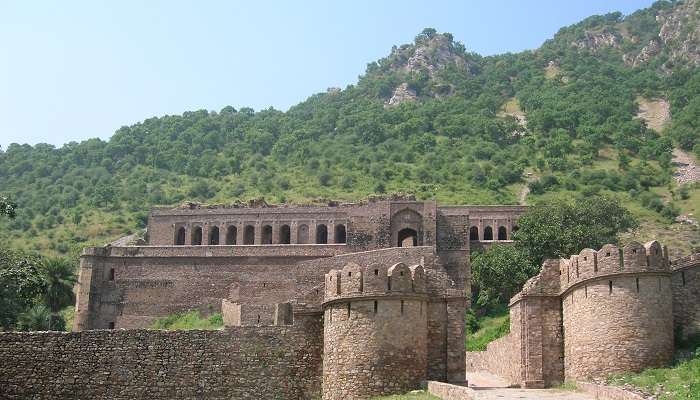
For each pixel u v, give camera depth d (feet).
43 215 628.69
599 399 130.00
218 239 429.38
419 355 144.77
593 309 151.74
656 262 150.00
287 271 358.23
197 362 158.51
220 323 322.34
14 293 265.13
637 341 146.82
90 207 641.81
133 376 158.20
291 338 158.81
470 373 215.10
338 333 147.43
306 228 422.00
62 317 337.72
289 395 156.46
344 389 144.36
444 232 388.98
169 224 433.89
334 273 151.12
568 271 160.45
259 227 424.87
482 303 328.70
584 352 152.05
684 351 149.79
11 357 158.71
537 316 163.43
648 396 129.29
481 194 622.13
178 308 356.18
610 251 152.25
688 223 524.52
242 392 156.97
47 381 158.10
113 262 362.94
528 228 342.23
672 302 155.12
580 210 352.28
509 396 135.03
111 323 356.38
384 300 145.59
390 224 383.65
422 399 131.34
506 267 325.62
